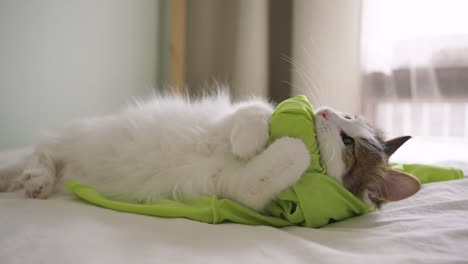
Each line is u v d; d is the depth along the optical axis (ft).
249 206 3.75
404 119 9.33
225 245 2.69
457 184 4.58
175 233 2.94
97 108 9.12
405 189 4.12
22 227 2.90
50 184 4.34
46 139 5.13
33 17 7.34
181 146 4.28
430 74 9.00
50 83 7.82
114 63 9.61
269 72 10.63
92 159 4.63
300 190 3.60
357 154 4.25
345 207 3.75
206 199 3.78
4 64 6.88
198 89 10.86
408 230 3.17
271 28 10.57
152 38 11.11
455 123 8.93
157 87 11.46
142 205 3.64
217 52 10.78
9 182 4.71
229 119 4.19
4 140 6.98
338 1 9.47
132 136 4.57
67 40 8.15
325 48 9.61
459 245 2.73
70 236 2.74
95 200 3.83
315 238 3.05
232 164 4.02
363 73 9.46
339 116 4.36
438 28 8.87
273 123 3.92
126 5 9.89
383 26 9.27
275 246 2.68
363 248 2.74
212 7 10.71
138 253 2.46
